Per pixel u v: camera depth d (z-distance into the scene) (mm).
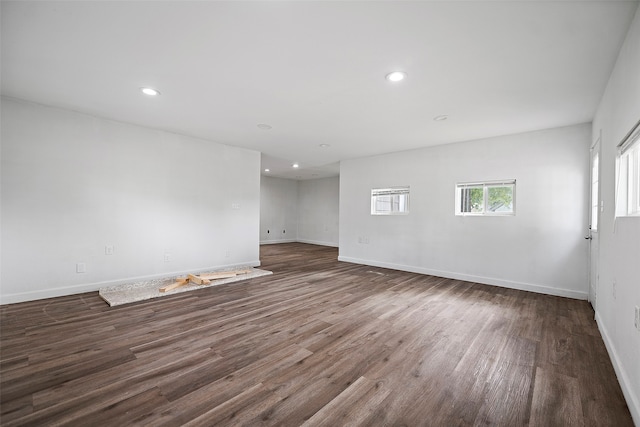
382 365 2047
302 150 5504
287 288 4070
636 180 2020
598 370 2014
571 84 2609
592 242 3441
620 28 1834
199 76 2586
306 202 10461
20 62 2371
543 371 1997
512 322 2881
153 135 4254
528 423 1499
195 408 1574
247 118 3686
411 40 2016
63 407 1562
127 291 3738
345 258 6363
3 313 2939
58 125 3455
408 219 5340
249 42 2068
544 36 1934
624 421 1527
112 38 2035
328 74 2520
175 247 4531
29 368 1943
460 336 2545
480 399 1689
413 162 5281
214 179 4984
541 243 3971
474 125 3824
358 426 1462
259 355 2164
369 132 4223
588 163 3654
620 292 2004
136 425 1440
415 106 3207
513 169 4199
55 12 1757
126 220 4020
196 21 1843
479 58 2225
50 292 3445
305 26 1881
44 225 3391
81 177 3639
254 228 5617
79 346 2264
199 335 2492
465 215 4648
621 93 2070
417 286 4246
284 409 1579
